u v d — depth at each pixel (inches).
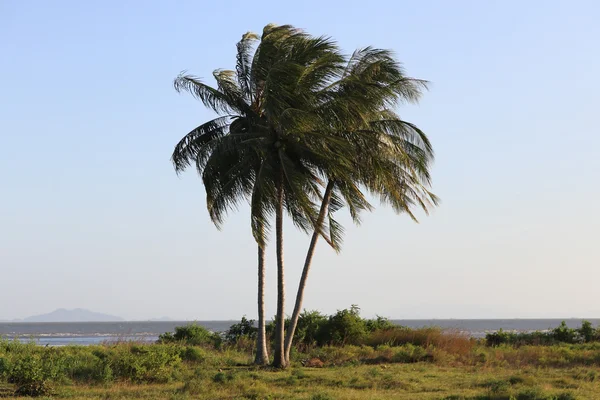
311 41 963.3
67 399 684.1
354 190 1015.0
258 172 964.6
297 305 1005.2
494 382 797.2
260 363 1026.1
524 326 6707.7
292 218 1005.8
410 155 1048.8
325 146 940.0
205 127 1043.3
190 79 1013.2
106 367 821.2
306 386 792.3
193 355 1052.5
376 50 1015.6
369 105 935.7
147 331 5221.5
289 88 924.6
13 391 724.0
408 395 709.9
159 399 682.8
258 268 1050.7
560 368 1015.6
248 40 1050.1
